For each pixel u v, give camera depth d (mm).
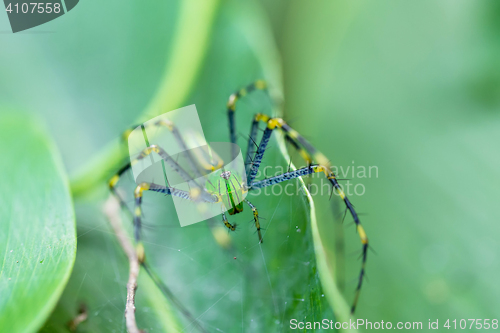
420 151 169
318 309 155
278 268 162
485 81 169
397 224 167
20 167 159
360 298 166
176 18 169
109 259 167
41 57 170
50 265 153
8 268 153
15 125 162
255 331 161
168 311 163
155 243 167
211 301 163
